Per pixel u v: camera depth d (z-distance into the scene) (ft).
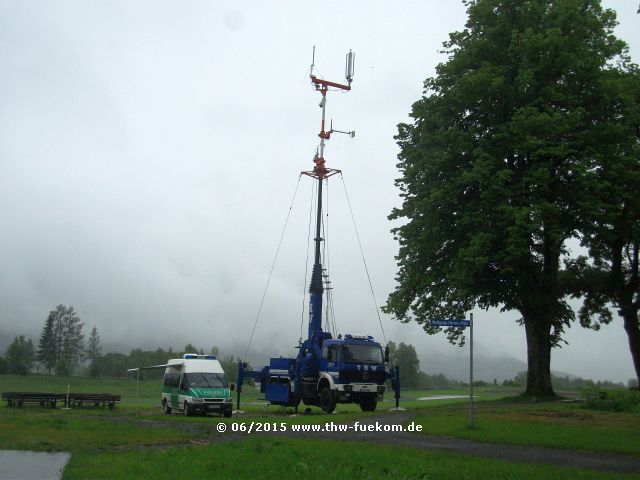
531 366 109.29
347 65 121.19
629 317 133.28
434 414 83.41
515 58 107.86
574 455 48.52
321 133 115.75
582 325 146.00
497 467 40.34
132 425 74.59
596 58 104.68
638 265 132.36
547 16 107.76
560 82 106.52
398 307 117.29
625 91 107.04
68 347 426.10
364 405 99.71
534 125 98.43
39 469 41.34
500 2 110.11
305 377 100.78
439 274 111.14
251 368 109.19
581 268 138.00
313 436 61.11
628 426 65.46
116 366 398.62
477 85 104.27
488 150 103.30
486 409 89.40
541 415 77.77
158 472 39.01
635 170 107.14
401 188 118.11
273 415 97.35
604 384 104.73
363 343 97.96
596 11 112.57
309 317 105.91
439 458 44.29
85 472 39.50
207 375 103.30
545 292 108.47
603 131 102.17
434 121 112.16
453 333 120.16
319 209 110.93
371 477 36.37
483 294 112.37
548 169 99.50
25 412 105.70
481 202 101.30
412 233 110.42
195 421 83.61
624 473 39.78
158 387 312.91
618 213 103.35
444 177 108.88
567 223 107.24
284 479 36.58
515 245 95.81
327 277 108.27
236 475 37.96
